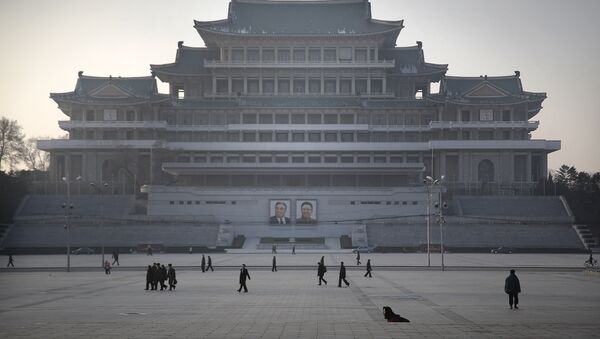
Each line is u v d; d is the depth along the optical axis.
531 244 168.25
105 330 47.38
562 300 65.19
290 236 187.62
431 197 184.75
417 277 94.19
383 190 191.25
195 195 191.12
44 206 188.62
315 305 62.03
